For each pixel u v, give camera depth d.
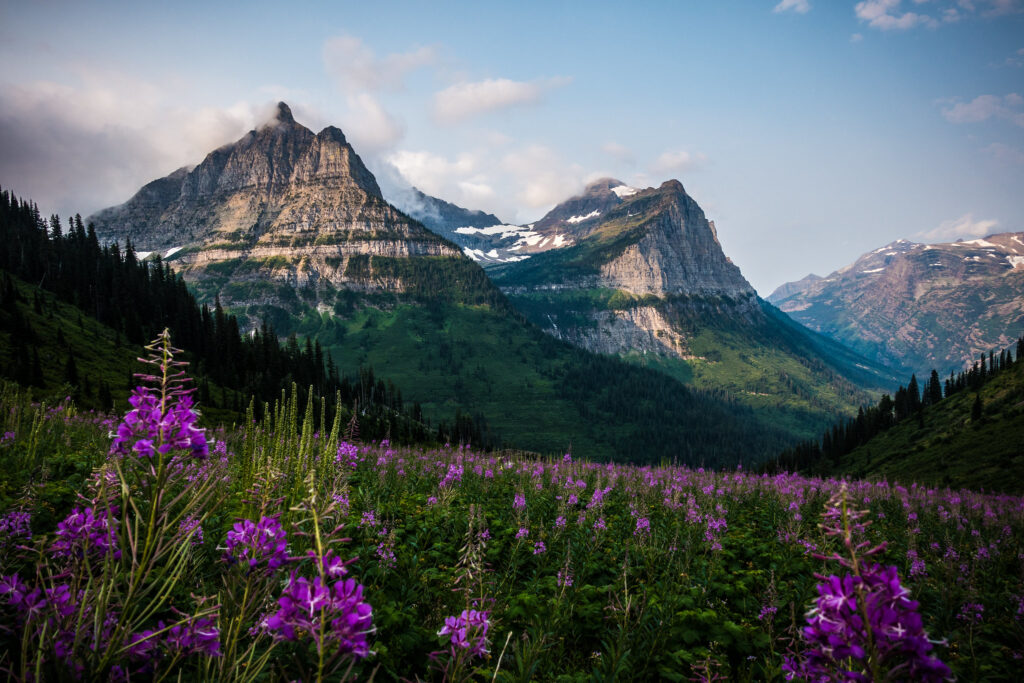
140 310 166.25
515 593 8.37
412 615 6.74
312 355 167.00
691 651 6.77
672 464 27.73
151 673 3.67
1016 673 6.66
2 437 15.25
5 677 3.14
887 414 171.50
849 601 2.61
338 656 2.85
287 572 3.46
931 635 7.59
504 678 5.54
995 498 24.23
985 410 133.88
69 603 3.42
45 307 136.50
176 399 3.37
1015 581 10.10
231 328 155.12
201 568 5.00
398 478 16.02
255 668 3.44
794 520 13.88
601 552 10.80
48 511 8.30
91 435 17.84
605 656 6.45
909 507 19.16
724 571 10.41
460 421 110.56
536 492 16.47
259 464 10.52
